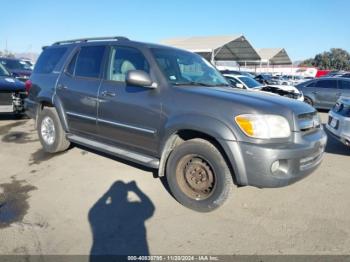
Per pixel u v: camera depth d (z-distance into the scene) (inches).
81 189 165.5
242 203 151.9
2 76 335.0
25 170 192.1
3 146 243.9
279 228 130.8
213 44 1167.0
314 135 143.2
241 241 121.3
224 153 134.5
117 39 183.0
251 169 127.1
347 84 490.6
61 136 212.8
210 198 138.6
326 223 135.1
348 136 223.1
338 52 3794.3
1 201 150.6
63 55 210.7
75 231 126.6
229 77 485.7
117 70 173.5
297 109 139.2
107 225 131.5
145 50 163.3
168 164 150.2
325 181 183.3
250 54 1510.8
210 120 133.2
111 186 169.2
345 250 116.0
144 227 130.4
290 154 127.0
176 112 143.3
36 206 146.4
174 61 168.4
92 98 180.1
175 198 154.3
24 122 344.5
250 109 128.8
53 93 207.8
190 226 131.6
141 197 156.8
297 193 164.7
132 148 168.7
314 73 1641.2
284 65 2015.3
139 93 158.1
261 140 126.5
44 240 120.0
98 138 186.7
